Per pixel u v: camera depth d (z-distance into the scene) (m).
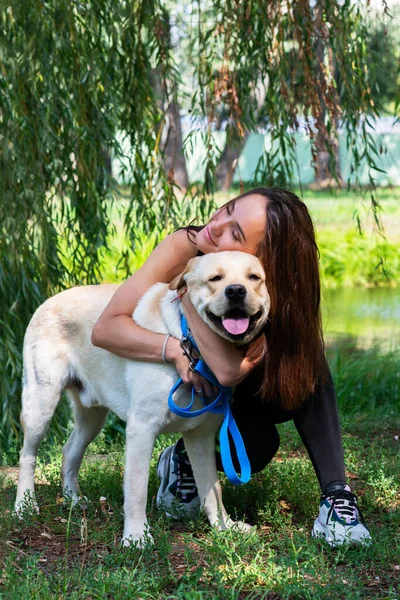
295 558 2.48
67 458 3.44
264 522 3.06
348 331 8.74
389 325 9.14
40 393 3.26
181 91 5.21
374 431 4.93
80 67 4.57
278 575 2.42
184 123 6.86
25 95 4.45
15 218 4.42
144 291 2.95
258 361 2.74
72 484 3.41
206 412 2.82
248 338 2.67
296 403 2.83
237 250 2.76
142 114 5.05
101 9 4.69
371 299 11.33
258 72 4.91
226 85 4.62
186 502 3.16
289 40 4.79
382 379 6.20
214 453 3.00
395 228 15.27
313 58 4.78
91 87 4.55
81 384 3.29
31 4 4.32
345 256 13.16
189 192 5.14
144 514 2.80
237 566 2.49
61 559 2.63
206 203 5.04
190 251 3.03
